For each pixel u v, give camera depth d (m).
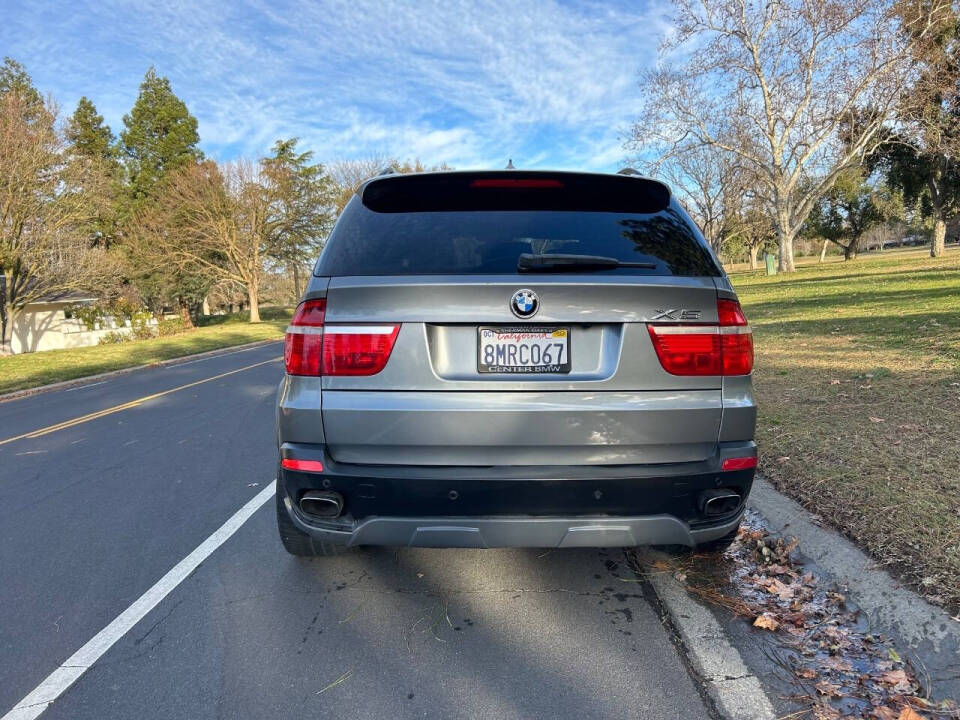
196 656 2.65
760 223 58.50
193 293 44.84
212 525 4.20
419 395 2.46
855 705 2.19
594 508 2.48
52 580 3.44
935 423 4.84
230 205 43.28
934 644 2.41
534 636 2.73
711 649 2.57
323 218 46.84
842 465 4.12
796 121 33.31
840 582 2.89
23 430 8.43
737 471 2.55
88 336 36.00
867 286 20.25
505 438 2.45
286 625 2.88
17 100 24.55
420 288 2.45
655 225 2.76
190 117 48.88
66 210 26.20
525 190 2.86
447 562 3.48
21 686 2.48
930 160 34.81
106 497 4.93
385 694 2.36
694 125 34.00
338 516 2.57
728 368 2.55
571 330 2.50
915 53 28.23
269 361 17.06
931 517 3.26
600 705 2.26
